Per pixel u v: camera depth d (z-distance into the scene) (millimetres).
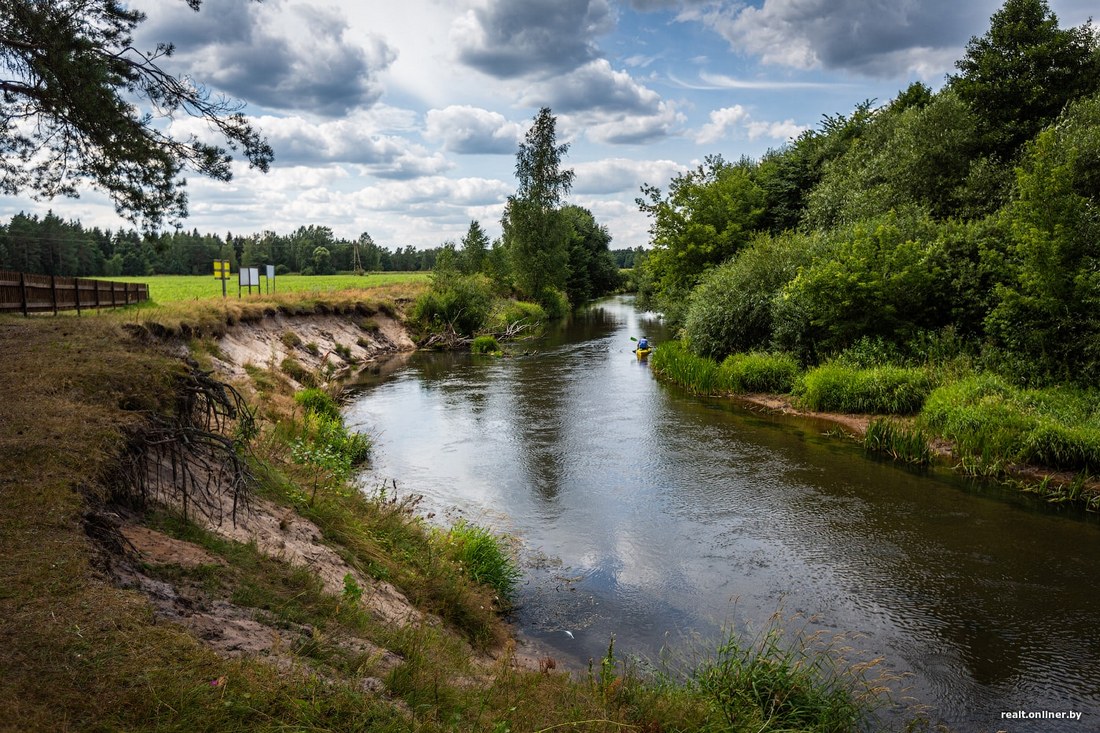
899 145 23891
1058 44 22562
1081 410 12664
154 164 11500
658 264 34594
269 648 3902
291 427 12469
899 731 5234
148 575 4316
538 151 51781
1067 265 13984
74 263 95312
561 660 6270
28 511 4227
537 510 10398
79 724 2748
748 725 4840
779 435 15062
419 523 8828
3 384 6305
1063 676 6062
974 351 16734
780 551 8859
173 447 5605
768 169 35750
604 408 18141
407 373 25094
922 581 7980
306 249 130125
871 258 18234
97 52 10492
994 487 11422
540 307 51250
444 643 5438
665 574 8211
